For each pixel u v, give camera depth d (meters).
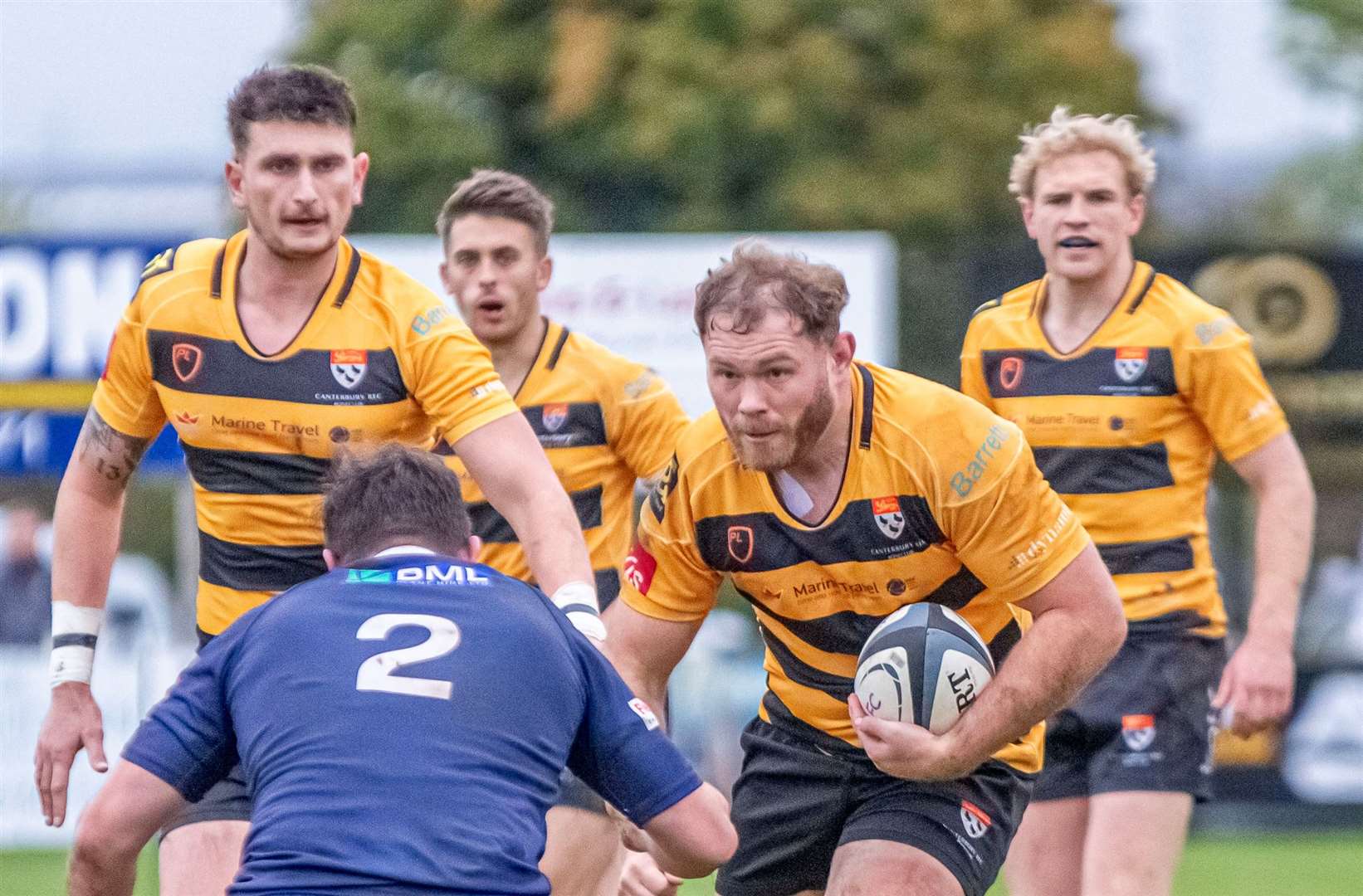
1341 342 50.66
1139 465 23.02
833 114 85.31
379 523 15.37
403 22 90.31
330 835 13.73
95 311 42.31
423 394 18.41
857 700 17.16
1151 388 22.94
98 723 19.06
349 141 18.17
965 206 86.25
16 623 47.38
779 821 19.19
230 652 14.79
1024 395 23.48
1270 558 22.64
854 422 16.97
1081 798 23.11
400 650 14.45
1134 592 22.95
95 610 19.33
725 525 17.67
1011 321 23.80
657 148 83.31
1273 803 51.69
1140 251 50.97
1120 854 22.17
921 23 87.62
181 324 18.41
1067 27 90.38
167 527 79.44
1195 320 22.91
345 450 16.78
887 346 52.75
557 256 51.62
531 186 24.44
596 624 17.00
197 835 18.34
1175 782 22.42
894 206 84.31
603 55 85.25
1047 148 23.22
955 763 16.72
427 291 18.78
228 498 18.70
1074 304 23.41
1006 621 18.17
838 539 17.31
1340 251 50.53
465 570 15.12
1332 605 51.16
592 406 24.08
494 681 14.45
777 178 84.50
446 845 13.79
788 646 18.55
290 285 18.33
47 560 47.88
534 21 89.69
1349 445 50.72
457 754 14.10
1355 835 51.38
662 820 15.05
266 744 14.23
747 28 84.88
